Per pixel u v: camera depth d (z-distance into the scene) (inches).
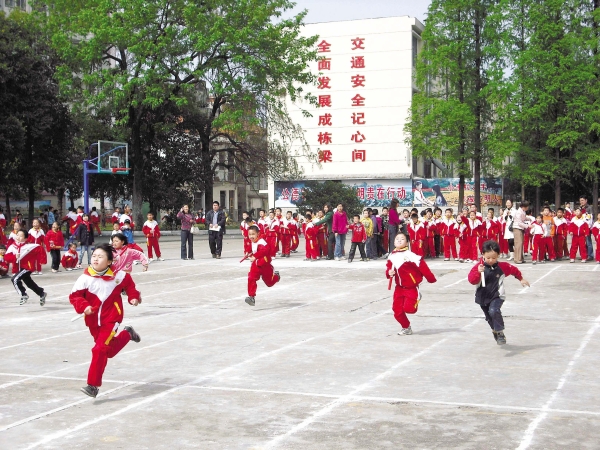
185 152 2047.2
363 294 605.9
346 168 2471.7
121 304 289.1
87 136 1860.2
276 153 2046.0
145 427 239.9
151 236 1000.9
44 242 879.7
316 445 218.7
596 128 1553.9
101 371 274.8
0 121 1480.1
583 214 903.7
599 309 502.0
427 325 443.2
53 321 482.3
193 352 366.9
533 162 1646.2
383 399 270.8
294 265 898.7
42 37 1692.9
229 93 1689.2
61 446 221.1
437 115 1625.2
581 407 256.1
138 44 1549.0
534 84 1596.9
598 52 1594.5
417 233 982.4
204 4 1667.1
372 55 2434.8
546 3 1590.8
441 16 1617.9
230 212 3316.9
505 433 227.5
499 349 365.1
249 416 251.1
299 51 1765.5
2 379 313.1
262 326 447.5
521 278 368.8
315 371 319.6
